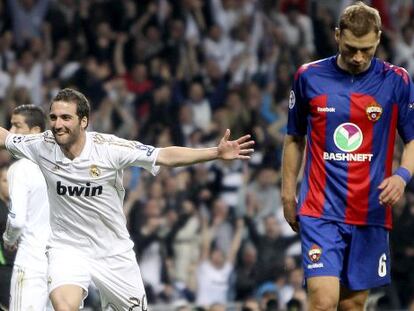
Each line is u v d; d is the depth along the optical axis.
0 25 37.22
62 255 15.41
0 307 17.67
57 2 37.69
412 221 28.45
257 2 38.78
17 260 16.75
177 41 37.12
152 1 37.81
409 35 39.06
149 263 29.61
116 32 37.25
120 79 35.66
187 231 30.12
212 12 38.31
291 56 37.50
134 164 15.09
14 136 15.59
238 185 31.61
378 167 13.77
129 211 30.42
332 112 13.71
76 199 15.20
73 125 14.86
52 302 15.09
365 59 13.38
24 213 16.47
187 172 31.67
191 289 29.62
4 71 35.94
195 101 35.22
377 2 39.78
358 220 13.79
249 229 30.58
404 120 13.84
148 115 34.53
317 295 13.56
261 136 34.00
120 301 15.82
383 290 26.86
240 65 37.16
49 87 35.31
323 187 13.80
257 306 24.56
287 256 29.08
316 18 38.59
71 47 36.66
